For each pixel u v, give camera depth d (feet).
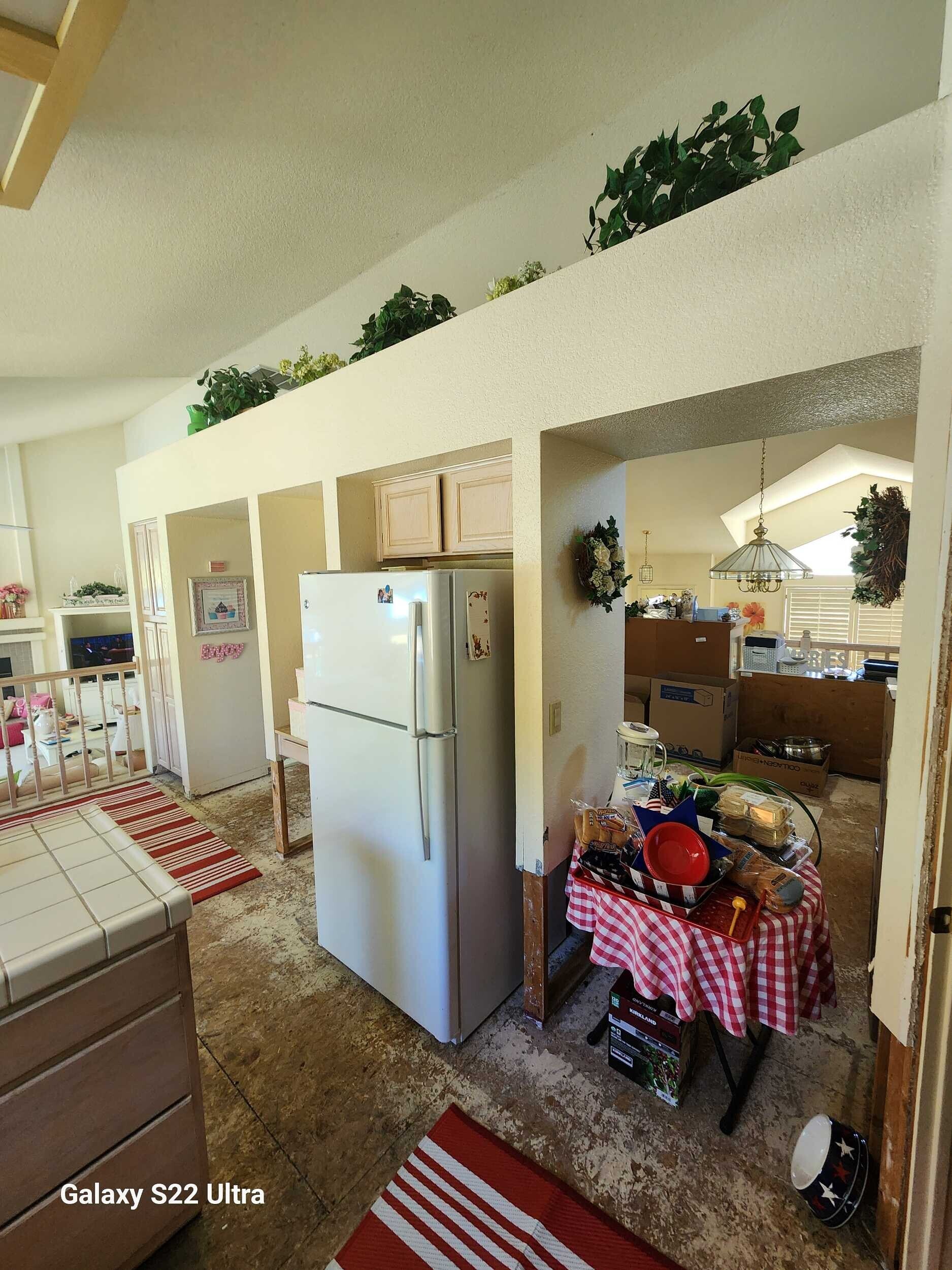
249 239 8.41
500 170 7.75
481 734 5.89
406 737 5.62
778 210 3.87
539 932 6.01
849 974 6.73
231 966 7.03
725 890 4.92
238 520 13.23
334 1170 4.55
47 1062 3.23
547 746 5.86
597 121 7.04
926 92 5.41
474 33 5.54
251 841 10.44
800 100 5.94
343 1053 5.71
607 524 6.57
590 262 4.87
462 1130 4.85
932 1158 3.55
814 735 13.42
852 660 21.57
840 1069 5.47
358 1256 3.96
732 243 4.09
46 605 23.85
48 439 23.44
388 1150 4.70
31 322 9.61
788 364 3.90
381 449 6.97
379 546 8.27
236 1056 5.68
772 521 25.90
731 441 5.96
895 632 24.20
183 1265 3.92
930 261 3.29
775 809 5.29
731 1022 4.33
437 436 6.31
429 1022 5.82
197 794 12.73
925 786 3.34
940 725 3.25
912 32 5.41
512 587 6.24
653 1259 3.91
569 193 7.40
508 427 5.65
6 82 4.17
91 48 3.90
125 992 3.53
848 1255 3.92
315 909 8.24
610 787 7.22
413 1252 3.97
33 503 23.36
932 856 3.33
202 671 12.73
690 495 18.33
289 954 7.24
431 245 9.00
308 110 6.12
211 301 10.27
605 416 4.93
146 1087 3.70
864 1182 4.08
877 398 4.44
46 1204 3.28
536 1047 5.77
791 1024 4.46
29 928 3.35
